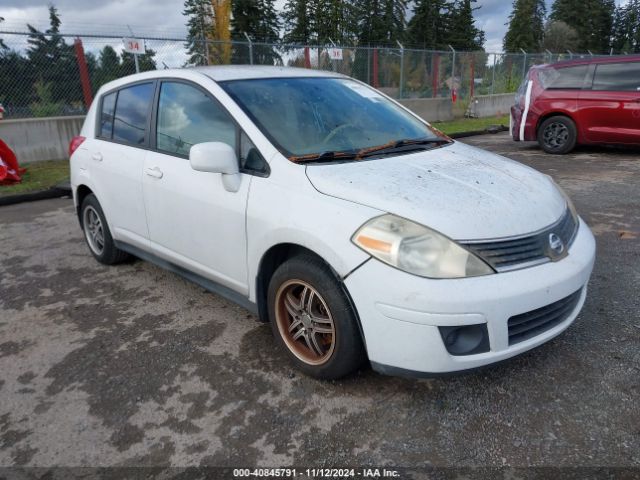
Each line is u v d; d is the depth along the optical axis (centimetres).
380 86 1509
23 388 277
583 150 998
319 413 250
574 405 249
